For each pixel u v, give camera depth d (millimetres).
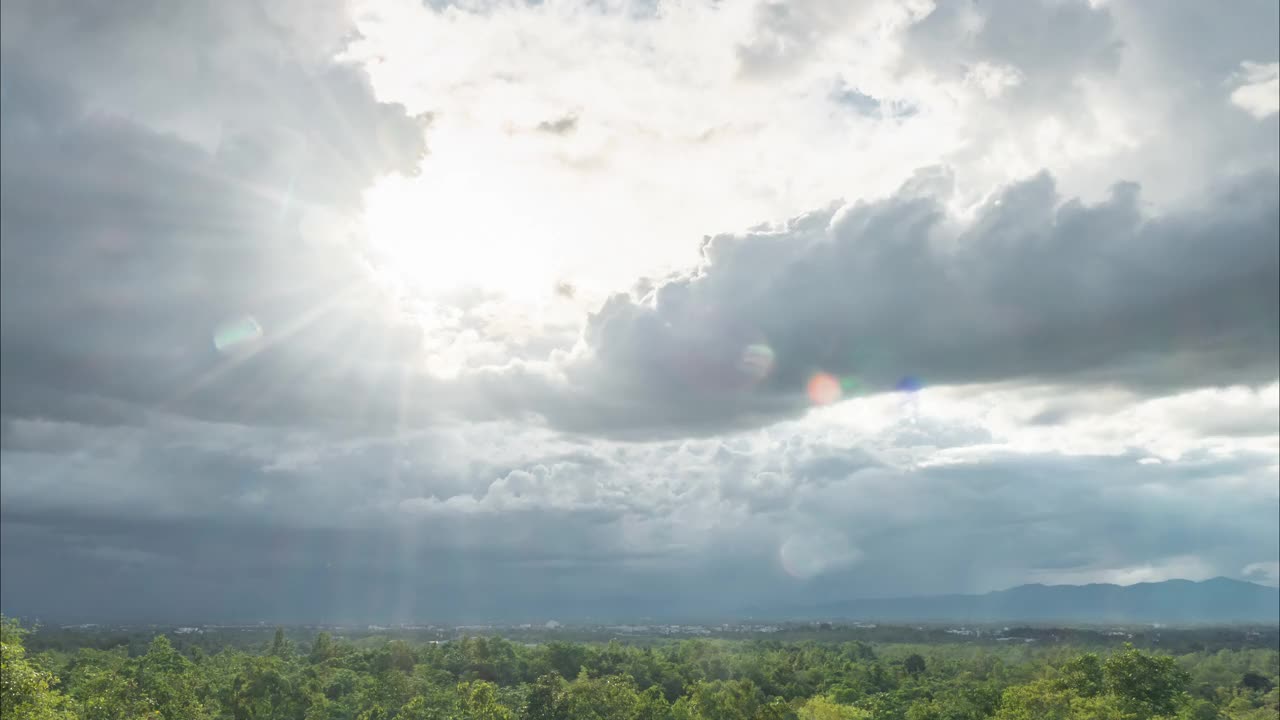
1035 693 82438
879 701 119312
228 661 142750
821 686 143250
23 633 50812
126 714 75375
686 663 163625
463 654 153375
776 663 162000
